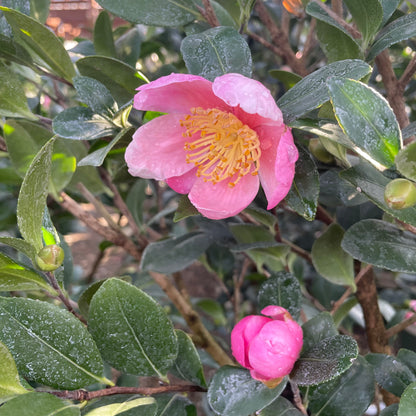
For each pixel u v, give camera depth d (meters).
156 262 0.27
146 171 0.18
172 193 0.41
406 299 0.40
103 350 0.17
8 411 0.14
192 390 0.18
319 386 0.19
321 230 0.37
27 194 0.16
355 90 0.14
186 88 0.17
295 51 0.42
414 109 0.37
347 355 0.16
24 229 0.16
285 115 0.16
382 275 0.41
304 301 0.34
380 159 0.14
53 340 0.16
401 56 0.34
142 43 0.37
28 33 0.20
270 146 0.18
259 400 0.17
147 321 0.17
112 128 0.19
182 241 0.28
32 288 0.17
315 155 0.22
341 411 0.19
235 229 0.26
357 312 0.35
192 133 0.18
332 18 0.20
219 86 0.15
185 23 0.22
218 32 0.18
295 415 0.18
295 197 0.18
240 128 0.18
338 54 0.21
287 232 0.37
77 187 0.28
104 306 0.16
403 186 0.13
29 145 0.25
